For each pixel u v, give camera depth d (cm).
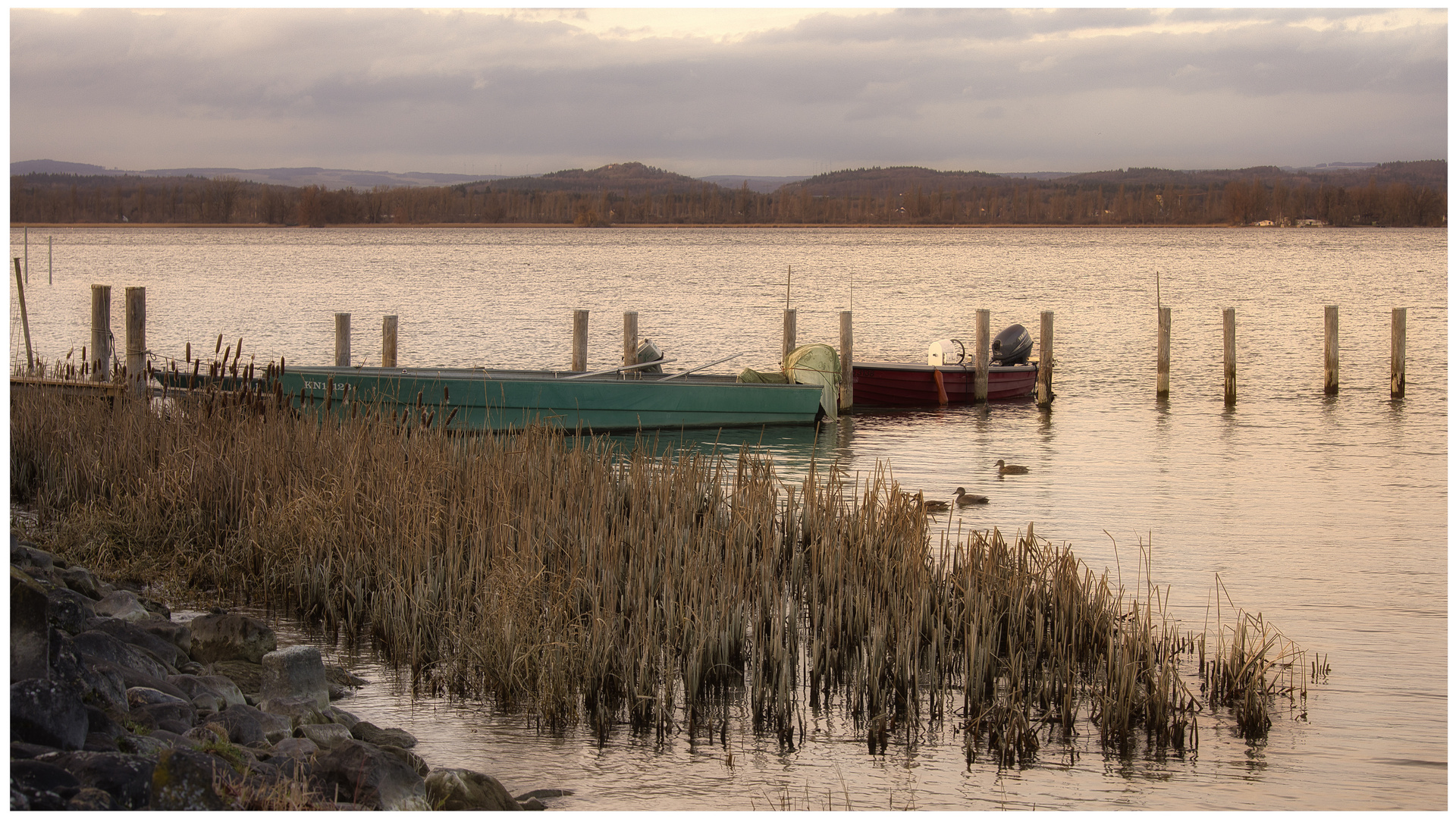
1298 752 780
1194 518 1462
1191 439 2092
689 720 824
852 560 1015
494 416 1933
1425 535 1370
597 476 1183
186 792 534
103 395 1483
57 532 1150
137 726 619
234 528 1143
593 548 989
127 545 1137
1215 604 1095
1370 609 1082
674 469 1265
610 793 706
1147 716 814
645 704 813
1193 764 764
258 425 1300
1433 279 6969
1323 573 1204
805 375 2284
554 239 18150
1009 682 867
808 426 2225
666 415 2091
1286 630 1021
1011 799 712
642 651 845
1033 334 4012
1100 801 711
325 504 1088
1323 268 8412
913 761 768
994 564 985
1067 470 1795
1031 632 936
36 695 555
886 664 861
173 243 13962
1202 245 14212
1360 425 2245
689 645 870
